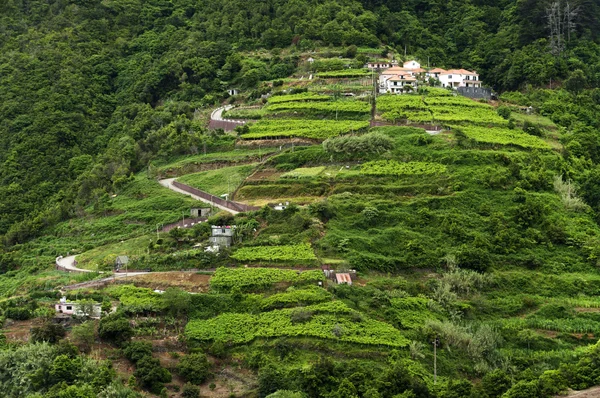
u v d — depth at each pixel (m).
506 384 119.81
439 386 119.62
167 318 132.75
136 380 116.69
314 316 132.75
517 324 141.12
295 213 164.62
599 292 153.38
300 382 117.12
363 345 126.75
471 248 158.38
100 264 163.00
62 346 118.94
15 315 132.00
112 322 126.00
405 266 154.62
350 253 153.50
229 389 119.19
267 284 141.88
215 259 152.00
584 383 118.88
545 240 165.62
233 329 130.50
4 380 114.94
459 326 136.00
